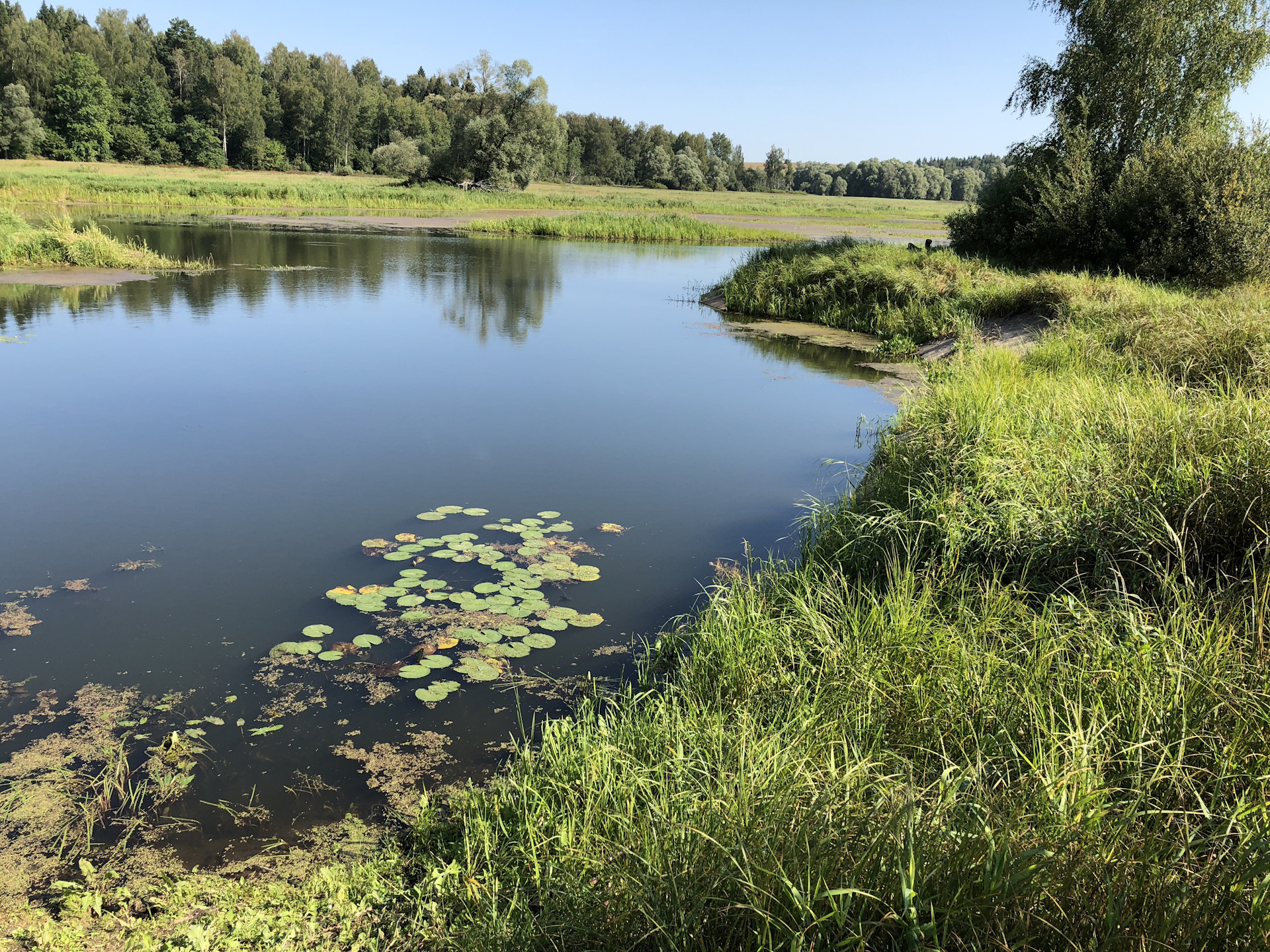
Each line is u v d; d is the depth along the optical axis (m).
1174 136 18.88
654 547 5.53
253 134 81.19
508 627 4.42
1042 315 12.19
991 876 2.03
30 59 70.88
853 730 3.13
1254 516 3.86
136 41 98.00
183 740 3.47
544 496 6.44
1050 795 2.35
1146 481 4.30
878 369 11.93
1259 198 14.66
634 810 2.79
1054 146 20.12
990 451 5.20
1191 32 19.38
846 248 19.52
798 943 1.94
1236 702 2.74
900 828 2.22
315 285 18.09
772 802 2.49
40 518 5.71
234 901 2.64
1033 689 3.10
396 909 2.60
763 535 5.77
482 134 56.69
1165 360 7.10
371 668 4.03
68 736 3.48
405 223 37.97
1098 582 3.92
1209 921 1.90
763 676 3.72
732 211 58.88
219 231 29.44
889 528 4.85
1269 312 7.54
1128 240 16.69
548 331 14.36
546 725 3.38
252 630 4.34
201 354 11.24
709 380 10.91
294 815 3.07
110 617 4.44
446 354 11.95
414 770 3.34
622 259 27.97
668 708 3.57
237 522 5.74
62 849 2.86
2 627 4.30
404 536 5.53
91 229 20.38
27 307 13.95
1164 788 2.53
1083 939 1.96
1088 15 20.16
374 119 91.25
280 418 8.42
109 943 2.44
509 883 2.62
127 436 7.65
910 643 3.54
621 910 2.30
